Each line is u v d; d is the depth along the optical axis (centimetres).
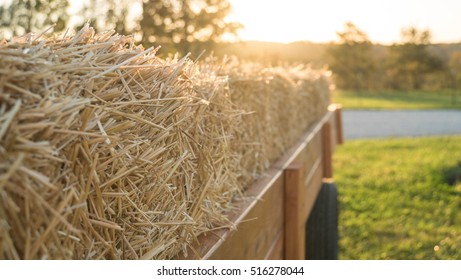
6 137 89
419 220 599
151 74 143
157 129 140
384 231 559
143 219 133
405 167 927
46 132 96
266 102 294
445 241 520
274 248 259
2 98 90
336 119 867
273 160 316
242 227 194
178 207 154
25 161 90
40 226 94
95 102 117
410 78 5472
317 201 462
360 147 1238
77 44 124
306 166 399
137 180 129
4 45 104
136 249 130
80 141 106
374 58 5341
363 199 698
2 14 670
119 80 129
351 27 5094
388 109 2733
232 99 226
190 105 161
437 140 1389
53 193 96
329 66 5141
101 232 114
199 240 167
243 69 270
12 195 89
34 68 100
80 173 106
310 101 543
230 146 213
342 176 856
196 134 172
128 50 136
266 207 239
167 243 143
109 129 117
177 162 151
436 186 762
